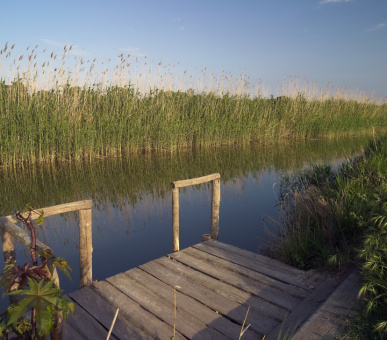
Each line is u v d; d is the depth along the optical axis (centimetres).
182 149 1543
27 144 1095
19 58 1091
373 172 591
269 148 1616
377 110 2519
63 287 405
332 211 494
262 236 562
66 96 1237
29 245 236
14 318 175
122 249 518
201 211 709
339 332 245
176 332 289
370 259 299
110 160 1261
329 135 2053
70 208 341
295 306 322
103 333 288
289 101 1997
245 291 356
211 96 1648
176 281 380
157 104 1468
